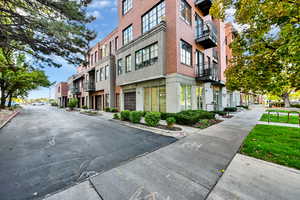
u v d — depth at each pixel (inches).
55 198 87.5
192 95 431.2
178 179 108.8
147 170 123.6
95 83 802.8
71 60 306.3
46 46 259.6
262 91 236.8
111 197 88.1
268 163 132.7
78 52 289.1
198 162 138.7
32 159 148.3
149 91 453.1
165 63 386.9
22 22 225.5
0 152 168.7
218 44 634.2
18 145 195.5
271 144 179.2
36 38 248.1
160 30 380.2
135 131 279.0
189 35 421.7
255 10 156.1
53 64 313.4
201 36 441.7
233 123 347.9
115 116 426.6
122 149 178.9
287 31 142.7
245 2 153.9
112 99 666.2
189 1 424.8
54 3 221.1
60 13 239.3
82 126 334.0
